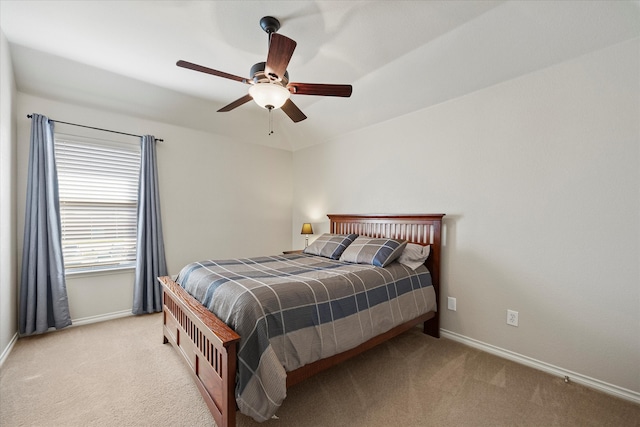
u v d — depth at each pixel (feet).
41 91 8.85
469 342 8.36
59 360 7.24
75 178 9.55
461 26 6.76
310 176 14.74
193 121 11.97
